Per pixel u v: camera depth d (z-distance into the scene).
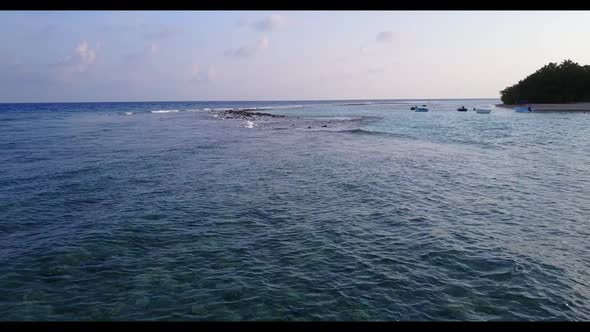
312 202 15.06
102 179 19.11
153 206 14.56
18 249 10.43
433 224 12.29
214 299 7.85
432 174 20.14
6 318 7.16
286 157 26.14
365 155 26.75
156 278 8.78
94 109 145.12
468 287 8.18
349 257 9.81
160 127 54.34
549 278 8.53
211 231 11.86
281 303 7.67
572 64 101.50
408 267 9.17
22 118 79.44
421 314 7.22
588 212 13.30
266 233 11.67
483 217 12.95
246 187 17.55
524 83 102.69
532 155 25.80
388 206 14.39
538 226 11.95
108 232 11.71
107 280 8.69
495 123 54.25
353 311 7.35
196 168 22.14
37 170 21.33
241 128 51.81
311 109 132.62
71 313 7.36
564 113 74.38
